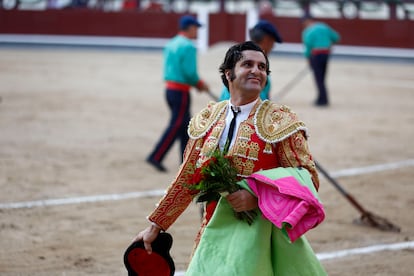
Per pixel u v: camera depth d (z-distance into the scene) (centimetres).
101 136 1730
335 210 1129
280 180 516
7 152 1508
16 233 974
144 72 3122
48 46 4247
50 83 2695
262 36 877
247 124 547
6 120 1903
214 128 557
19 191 1198
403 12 3912
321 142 1711
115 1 4441
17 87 2562
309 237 988
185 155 575
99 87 2628
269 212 510
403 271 852
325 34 2255
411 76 3212
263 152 541
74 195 1187
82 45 4234
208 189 518
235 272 516
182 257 892
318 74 2277
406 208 1148
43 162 1427
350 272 847
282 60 3747
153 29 4166
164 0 4281
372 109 2262
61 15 4234
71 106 2183
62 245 930
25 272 827
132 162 1455
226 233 534
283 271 529
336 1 4028
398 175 1380
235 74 548
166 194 571
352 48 3903
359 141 1733
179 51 1299
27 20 4244
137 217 1071
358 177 1361
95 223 1034
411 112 2222
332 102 2395
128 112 2111
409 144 1708
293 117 543
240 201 521
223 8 4112
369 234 1007
